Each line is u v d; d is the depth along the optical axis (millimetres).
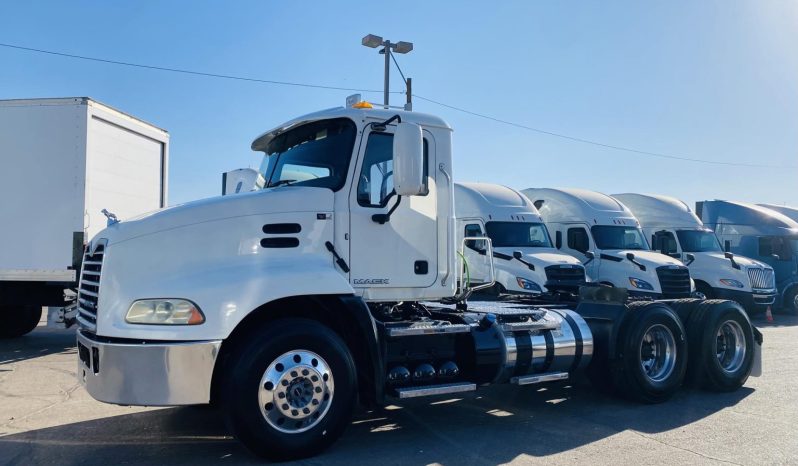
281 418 4844
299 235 5230
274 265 5039
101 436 5730
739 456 5242
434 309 6738
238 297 4742
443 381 5891
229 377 4715
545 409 6836
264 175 6246
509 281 14477
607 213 17141
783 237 19844
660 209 19094
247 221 5082
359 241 5453
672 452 5336
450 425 6164
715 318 7535
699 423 6273
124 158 10812
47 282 10039
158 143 11828
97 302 4805
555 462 5062
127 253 4801
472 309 6910
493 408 6863
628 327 6934
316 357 4977
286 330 4867
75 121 9805
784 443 5609
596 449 5410
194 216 4988
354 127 5539
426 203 5805
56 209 9789
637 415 6598
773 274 17750
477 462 5043
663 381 7082
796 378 8617
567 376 6637
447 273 5855
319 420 4969
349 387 5094
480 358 5926
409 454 5230
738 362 7734
